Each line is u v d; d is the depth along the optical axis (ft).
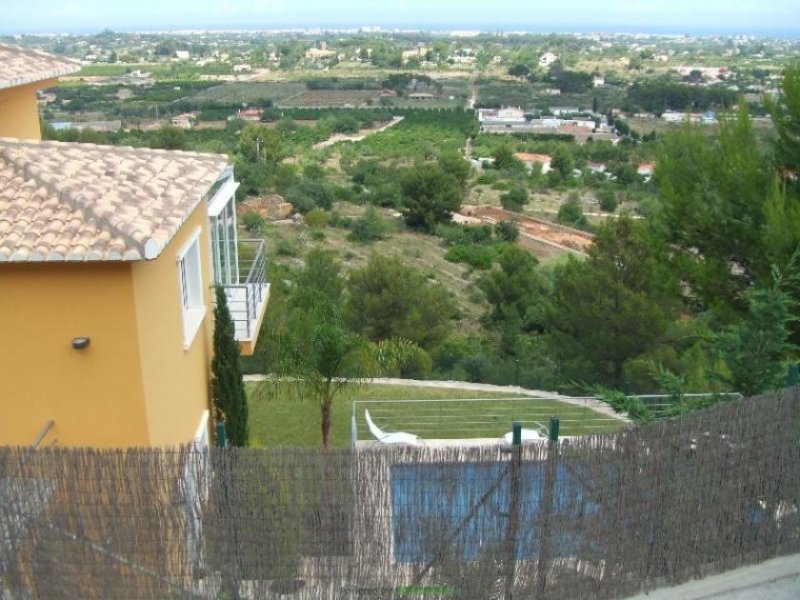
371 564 22.79
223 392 40.42
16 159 31.50
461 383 65.77
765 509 26.21
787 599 24.85
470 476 22.76
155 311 30.01
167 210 29.68
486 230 182.29
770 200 38.34
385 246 168.14
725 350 32.17
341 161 276.00
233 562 22.59
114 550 22.35
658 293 55.98
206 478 22.12
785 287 37.32
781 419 25.53
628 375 62.13
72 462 21.75
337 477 22.22
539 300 98.94
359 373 46.68
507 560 23.49
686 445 24.41
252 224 167.02
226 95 529.04
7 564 22.35
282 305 61.77
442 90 602.44
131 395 28.12
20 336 27.37
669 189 44.68
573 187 255.91
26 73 40.70
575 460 23.34
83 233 26.48
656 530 24.73
